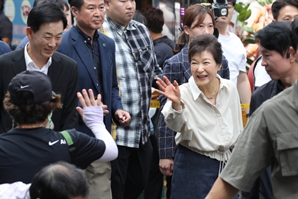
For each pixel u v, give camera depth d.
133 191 6.20
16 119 3.55
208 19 5.51
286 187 3.05
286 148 2.98
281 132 3.02
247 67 7.30
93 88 5.22
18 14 9.76
